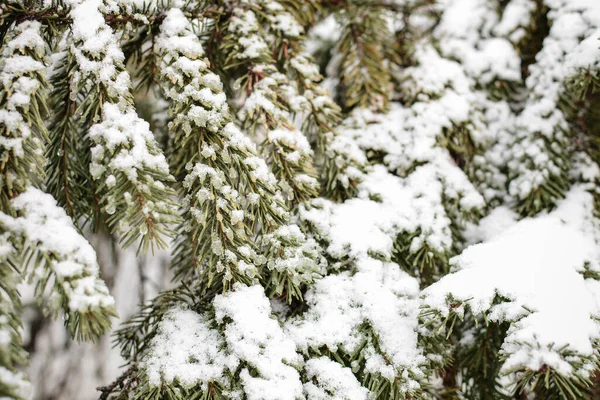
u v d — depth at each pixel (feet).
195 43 3.50
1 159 2.67
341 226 4.00
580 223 4.42
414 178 4.55
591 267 3.60
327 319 3.60
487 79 5.30
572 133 4.99
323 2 5.57
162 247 2.92
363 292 3.71
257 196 3.43
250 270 3.28
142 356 3.53
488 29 5.53
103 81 3.08
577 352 2.88
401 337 3.54
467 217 4.61
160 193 3.00
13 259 2.54
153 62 4.05
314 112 4.37
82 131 4.22
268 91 3.98
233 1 4.40
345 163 4.40
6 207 2.64
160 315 3.69
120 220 2.86
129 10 3.41
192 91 3.33
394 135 4.85
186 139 3.31
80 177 4.00
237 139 3.41
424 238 4.18
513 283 3.33
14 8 3.03
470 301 3.30
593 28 4.54
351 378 3.37
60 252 2.60
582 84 4.31
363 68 5.19
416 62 5.32
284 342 3.26
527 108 4.90
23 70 2.84
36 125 2.97
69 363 9.69
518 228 4.01
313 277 3.52
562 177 4.66
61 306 2.62
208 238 3.34
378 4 5.53
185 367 3.15
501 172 5.05
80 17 3.15
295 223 3.97
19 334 2.44
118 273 8.77
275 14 4.56
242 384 3.09
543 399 4.21
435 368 3.79
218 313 3.29
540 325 3.01
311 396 3.31
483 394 4.56
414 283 3.90
